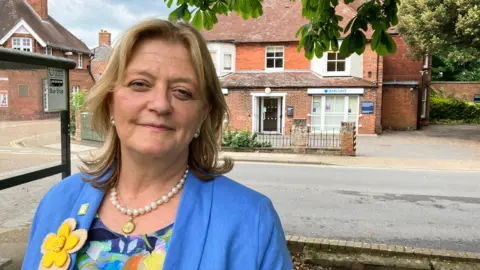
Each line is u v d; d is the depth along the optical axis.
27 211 4.33
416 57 23.03
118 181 1.52
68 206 1.52
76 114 17.89
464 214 7.11
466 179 10.69
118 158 1.56
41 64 3.56
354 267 4.05
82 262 1.35
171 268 1.22
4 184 3.29
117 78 1.40
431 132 24.91
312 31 3.44
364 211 7.25
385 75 26.94
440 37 20.11
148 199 1.43
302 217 6.82
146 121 1.35
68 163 4.01
